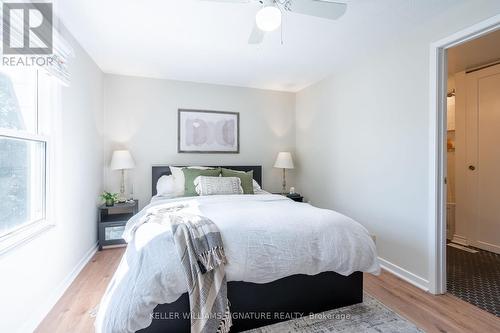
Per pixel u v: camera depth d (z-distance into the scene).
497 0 1.65
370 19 2.07
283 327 1.60
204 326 1.28
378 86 2.60
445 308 1.82
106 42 2.43
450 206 3.53
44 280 1.73
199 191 2.88
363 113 2.81
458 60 2.91
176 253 1.36
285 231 1.63
